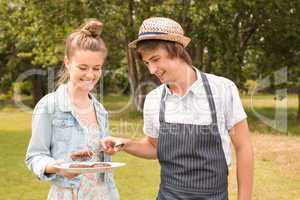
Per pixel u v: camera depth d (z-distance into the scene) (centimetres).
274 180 869
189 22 1914
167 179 331
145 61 325
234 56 1981
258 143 1327
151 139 358
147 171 956
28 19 2147
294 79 2080
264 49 2158
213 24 1853
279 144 1305
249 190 326
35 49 2417
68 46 336
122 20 2047
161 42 315
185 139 323
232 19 1923
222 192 324
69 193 334
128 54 2127
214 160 320
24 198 743
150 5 1994
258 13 1986
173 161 327
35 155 330
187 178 323
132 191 791
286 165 1011
